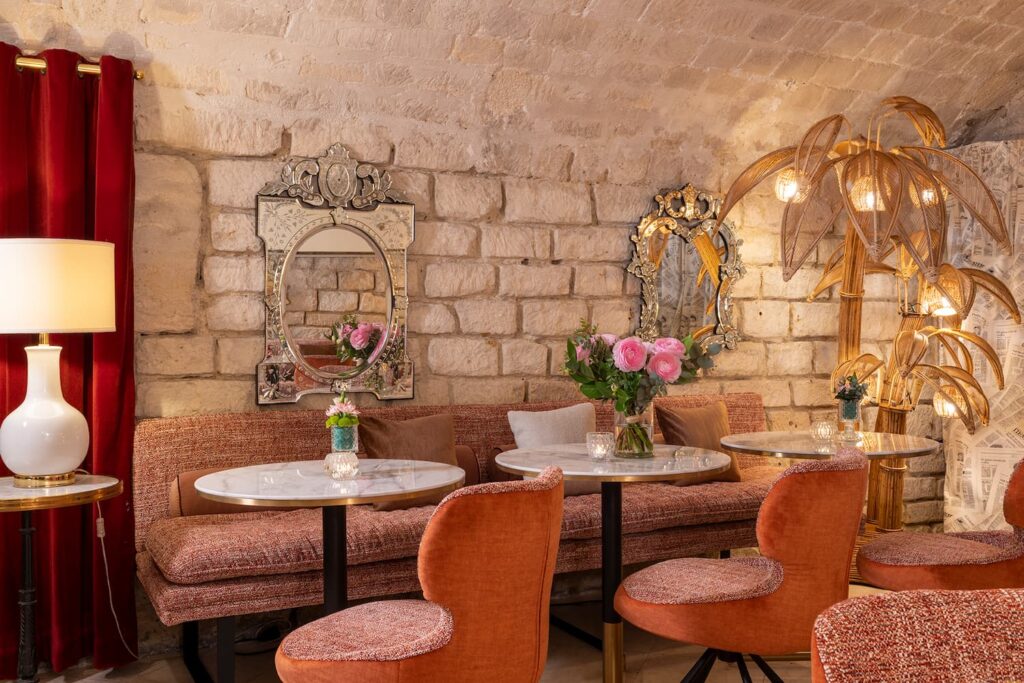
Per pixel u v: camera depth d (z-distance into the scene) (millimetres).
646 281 5004
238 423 3893
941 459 5852
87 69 3621
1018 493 2926
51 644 3602
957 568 2963
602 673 3559
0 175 3477
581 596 4727
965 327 5379
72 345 3641
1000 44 5160
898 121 5500
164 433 3752
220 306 4051
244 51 3867
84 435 3250
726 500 4117
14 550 3545
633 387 3270
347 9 3818
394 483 2781
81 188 3625
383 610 2436
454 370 4562
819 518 2482
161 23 3672
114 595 3674
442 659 2113
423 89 4281
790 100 5105
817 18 4590
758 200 5340
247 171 4078
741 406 5059
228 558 3100
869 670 964
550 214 4773
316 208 4195
